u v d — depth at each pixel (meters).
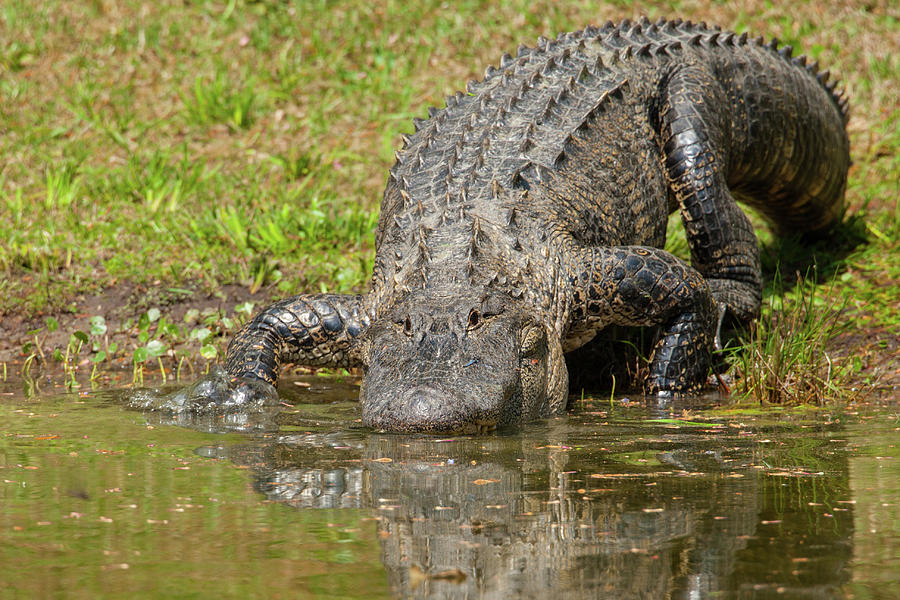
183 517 5.34
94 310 13.34
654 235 12.16
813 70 15.26
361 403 8.56
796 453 6.97
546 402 9.09
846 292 13.38
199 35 23.97
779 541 4.83
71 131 20.12
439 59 23.14
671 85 12.44
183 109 20.98
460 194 10.17
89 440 7.57
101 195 17.05
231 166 18.61
